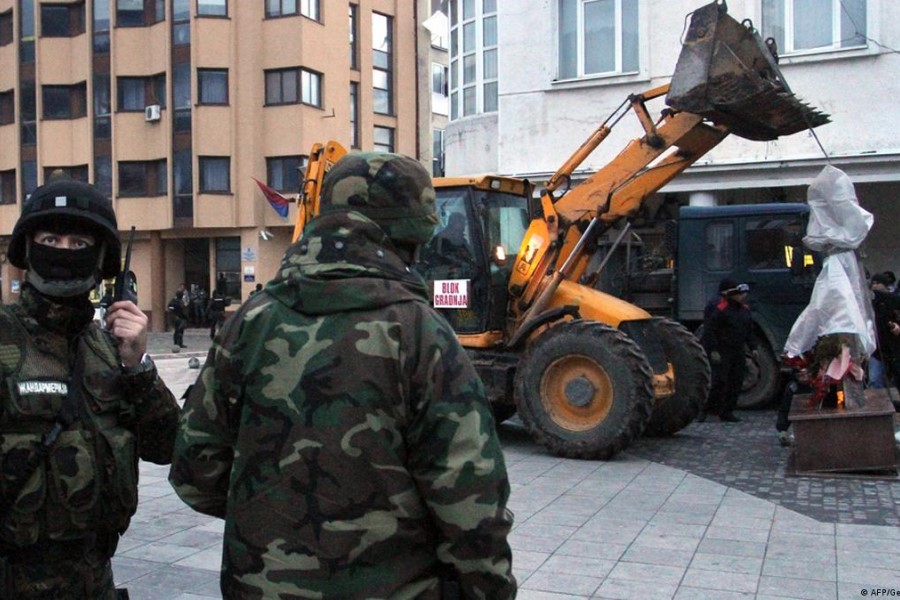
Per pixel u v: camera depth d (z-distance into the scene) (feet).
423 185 6.77
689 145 27.91
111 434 7.39
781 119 26.76
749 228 37.04
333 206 6.59
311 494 6.01
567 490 21.84
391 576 6.09
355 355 6.10
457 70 60.80
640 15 48.55
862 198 46.80
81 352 7.43
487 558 6.07
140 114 104.68
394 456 6.10
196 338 92.48
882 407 23.71
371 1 118.42
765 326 36.32
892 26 43.73
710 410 35.70
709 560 16.01
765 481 22.82
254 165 102.06
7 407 6.92
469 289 28.63
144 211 104.01
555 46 50.83
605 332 25.73
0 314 7.17
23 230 7.20
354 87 116.16
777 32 45.98
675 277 38.47
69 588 7.12
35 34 110.22
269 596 6.02
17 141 112.16
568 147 50.62
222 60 101.09
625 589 14.51
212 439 6.75
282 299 6.46
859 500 20.56
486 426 6.22
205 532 18.02
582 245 28.14
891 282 34.17
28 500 6.85
